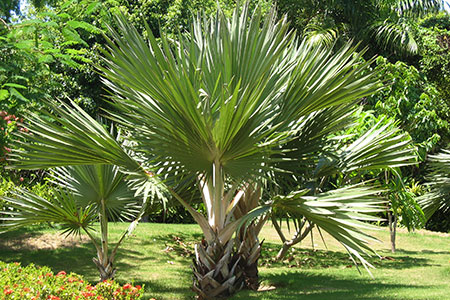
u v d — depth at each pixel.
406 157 6.38
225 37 5.64
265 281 8.17
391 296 6.26
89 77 16.34
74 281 4.91
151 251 10.68
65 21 5.65
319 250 12.32
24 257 9.05
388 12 19.27
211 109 5.18
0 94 5.32
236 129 5.03
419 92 17.48
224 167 5.64
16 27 5.55
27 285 4.50
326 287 7.54
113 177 6.94
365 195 5.27
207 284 6.30
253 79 5.79
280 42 5.94
